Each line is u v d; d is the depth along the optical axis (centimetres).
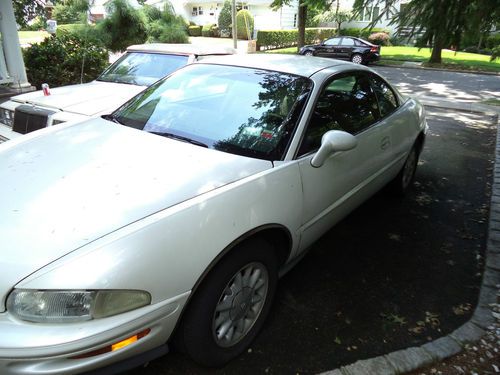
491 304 288
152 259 182
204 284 206
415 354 240
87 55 963
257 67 328
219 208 211
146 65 606
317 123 288
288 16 3419
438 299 299
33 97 497
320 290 302
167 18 1425
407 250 362
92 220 191
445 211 441
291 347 247
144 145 264
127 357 184
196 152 254
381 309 285
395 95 427
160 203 204
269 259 244
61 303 167
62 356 164
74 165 238
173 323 193
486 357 244
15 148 272
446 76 1747
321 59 362
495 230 391
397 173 433
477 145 698
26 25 1091
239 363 234
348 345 251
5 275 170
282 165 254
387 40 3033
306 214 269
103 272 171
